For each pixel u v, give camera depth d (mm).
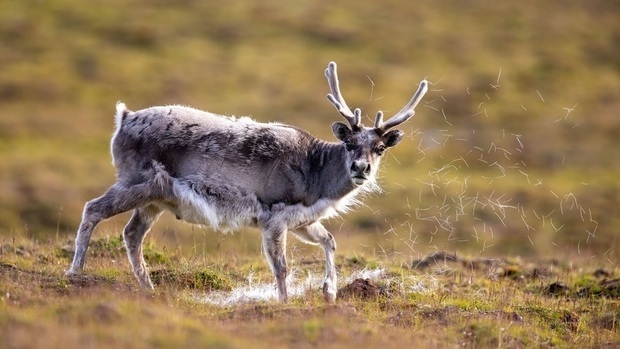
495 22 191375
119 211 38531
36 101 143250
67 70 155875
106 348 27531
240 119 40875
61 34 171250
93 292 34062
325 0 199750
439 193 104375
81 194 106688
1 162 116188
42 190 105750
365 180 39094
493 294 41625
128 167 38969
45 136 130625
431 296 40281
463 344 33344
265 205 39562
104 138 133000
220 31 178000
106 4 188375
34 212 98250
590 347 35469
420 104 143000
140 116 39625
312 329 32000
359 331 32625
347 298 38906
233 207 39250
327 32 179000
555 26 189125
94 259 44625
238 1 195375
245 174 39375
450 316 36219
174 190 38969
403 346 31453
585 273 48875
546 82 158875
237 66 160375
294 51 169500
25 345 27031
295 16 188000
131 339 28469
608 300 42469
